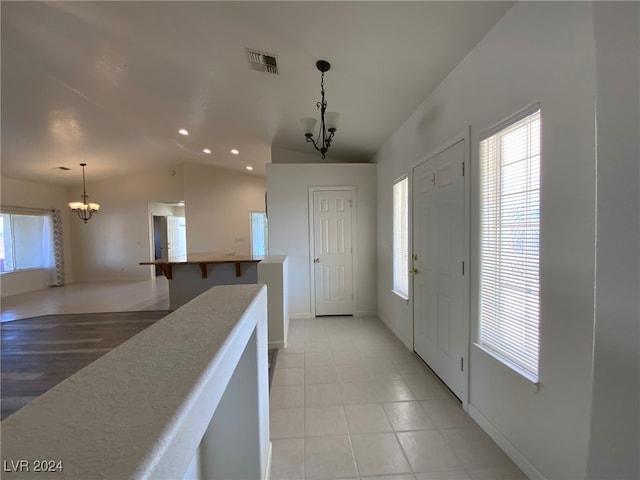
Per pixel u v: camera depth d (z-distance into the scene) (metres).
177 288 4.66
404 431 1.82
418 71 2.19
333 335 3.54
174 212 9.69
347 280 4.35
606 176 0.61
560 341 1.27
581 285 1.17
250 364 1.26
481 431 1.81
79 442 0.42
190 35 2.25
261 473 1.30
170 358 0.66
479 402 1.86
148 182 7.82
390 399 2.17
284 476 1.50
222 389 0.71
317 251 4.31
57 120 4.47
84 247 7.86
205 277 4.60
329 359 2.87
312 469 1.55
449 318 2.23
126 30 2.35
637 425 0.56
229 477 1.27
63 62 3.02
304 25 1.88
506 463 1.56
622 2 0.58
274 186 4.26
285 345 3.17
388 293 3.81
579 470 1.19
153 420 0.46
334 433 1.81
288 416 1.98
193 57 2.55
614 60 0.59
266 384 1.48
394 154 3.49
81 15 2.28
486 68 1.73
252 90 2.96
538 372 1.39
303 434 1.81
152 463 0.39
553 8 1.27
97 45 2.64
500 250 1.67
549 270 1.32
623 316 0.58
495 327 1.73
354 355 2.96
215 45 2.32
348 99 2.79
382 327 3.83
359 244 4.32
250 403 1.26
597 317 0.64
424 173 2.61
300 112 3.32
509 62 1.54
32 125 4.52
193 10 1.98
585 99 1.14
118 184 7.82
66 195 7.67
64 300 5.66
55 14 2.32
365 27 1.82
